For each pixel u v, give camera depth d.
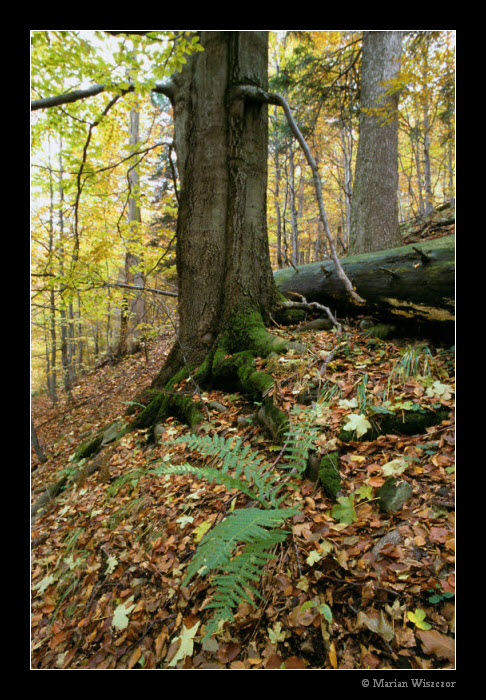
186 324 4.36
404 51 6.94
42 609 2.19
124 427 4.50
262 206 4.29
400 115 6.35
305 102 8.52
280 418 2.62
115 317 14.22
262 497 1.84
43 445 7.46
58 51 2.73
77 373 14.14
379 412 2.26
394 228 6.26
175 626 1.65
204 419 3.29
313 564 1.58
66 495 3.78
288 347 3.52
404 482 1.80
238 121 4.01
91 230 6.31
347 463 2.07
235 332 4.05
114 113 4.80
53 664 1.72
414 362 2.70
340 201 14.60
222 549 1.37
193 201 4.19
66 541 2.79
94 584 2.18
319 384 2.79
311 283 4.77
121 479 3.23
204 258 4.18
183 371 4.12
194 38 2.72
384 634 1.28
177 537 2.17
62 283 5.09
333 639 1.33
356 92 8.09
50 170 4.68
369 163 6.35
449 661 1.17
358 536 1.64
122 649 1.65
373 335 3.87
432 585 1.35
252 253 4.22
